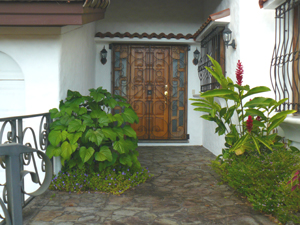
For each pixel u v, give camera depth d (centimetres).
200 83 703
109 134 372
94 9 420
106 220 278
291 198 269
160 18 715
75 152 389
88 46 591
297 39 351
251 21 434
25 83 399
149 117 720
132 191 364
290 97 393
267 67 427
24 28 390
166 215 289
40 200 330
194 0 717
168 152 630
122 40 668
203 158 568
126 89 710
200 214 291
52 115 377
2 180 409
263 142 326
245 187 318
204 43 632
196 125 720
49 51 397
